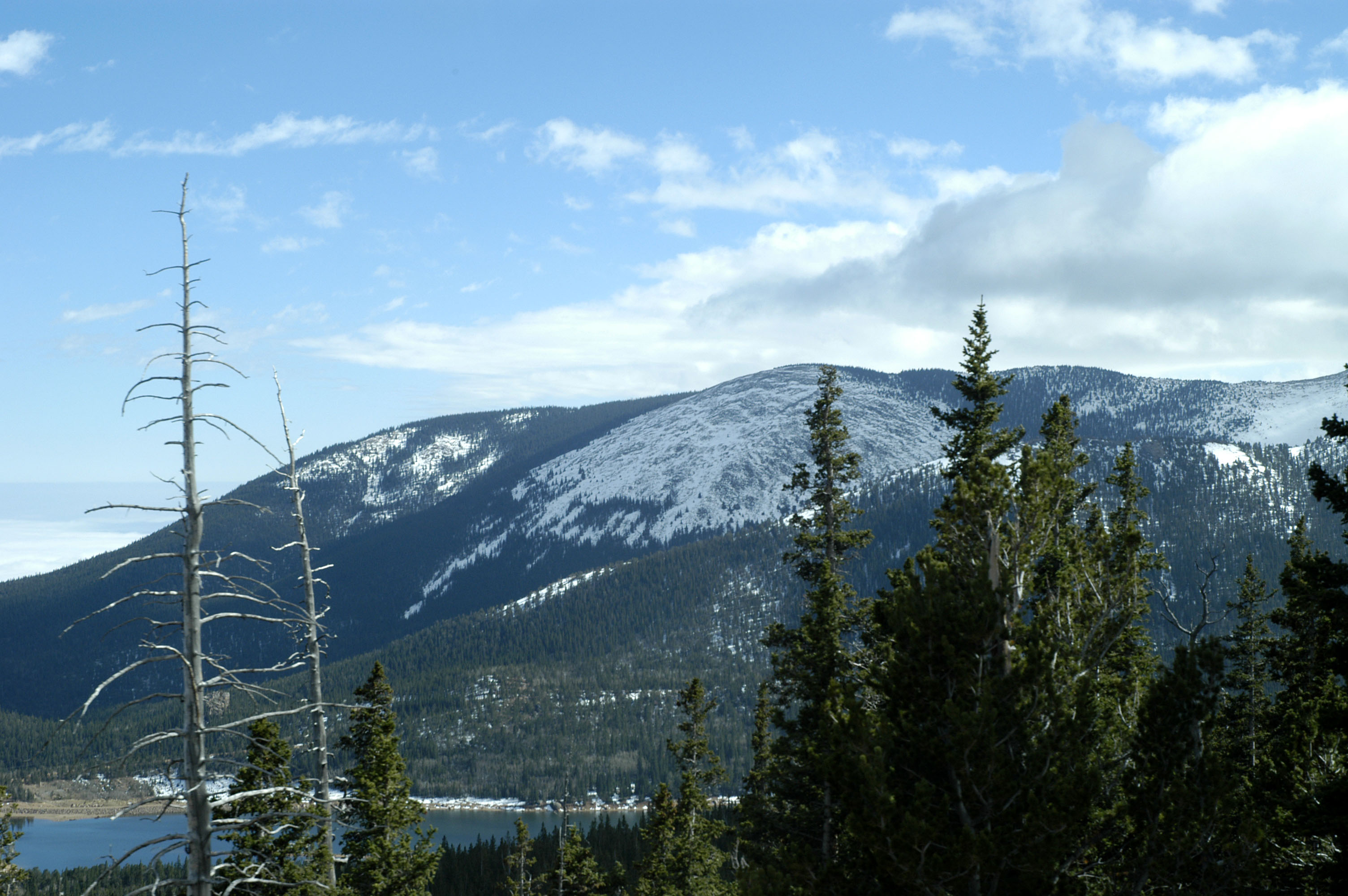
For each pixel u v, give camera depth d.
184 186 14.16
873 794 16.38
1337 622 18.72
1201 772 17.39
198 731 13.56
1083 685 17.78
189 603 13.74
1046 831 15.88
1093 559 22.12
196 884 13.77
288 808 20.17
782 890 17.81
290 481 24.61
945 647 17.77
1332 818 17.48
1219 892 16.95
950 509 20.56
